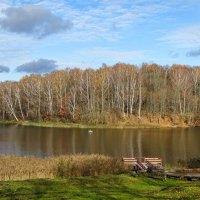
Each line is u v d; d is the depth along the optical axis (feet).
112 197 64.13
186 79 393.70
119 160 112.98
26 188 70.18
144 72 458.09
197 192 67.87
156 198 63.87
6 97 403.34
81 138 245.45
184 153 177.06
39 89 388.37
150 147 200.03
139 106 360.89
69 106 378.32
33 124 352.08
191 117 354.54
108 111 370.32
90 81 398.42
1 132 283.59
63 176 94.84
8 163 108.37
